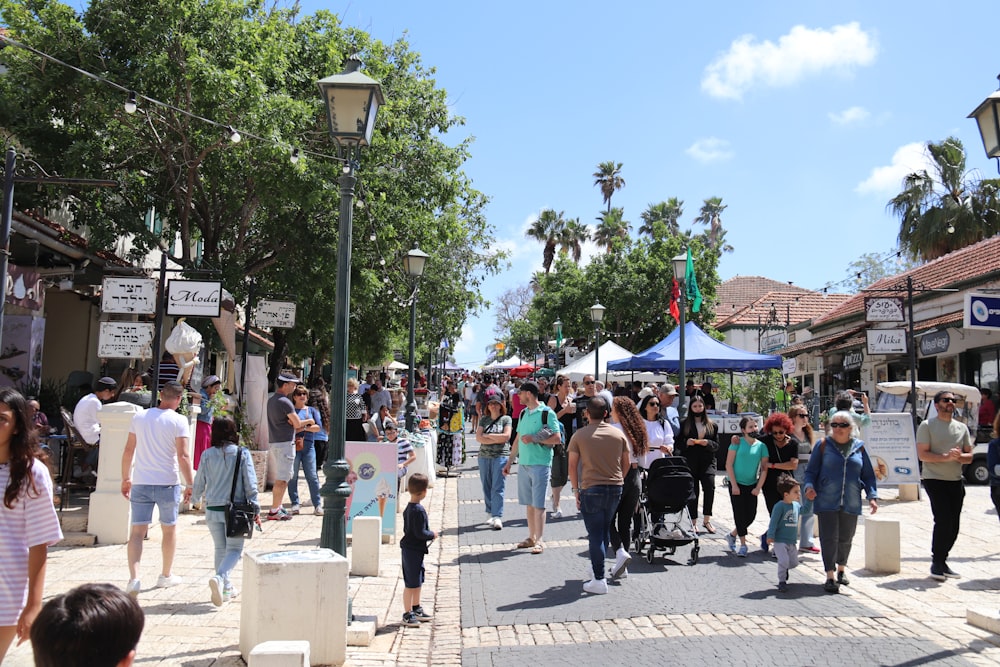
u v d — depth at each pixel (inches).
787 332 1393.9
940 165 1220.5
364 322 919.7
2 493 155.6
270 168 595.8
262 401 575.5
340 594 235.0
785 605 300.4
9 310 572.1
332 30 726.5
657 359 771.4
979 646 254.2
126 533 380.5
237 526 284.5
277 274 702.5
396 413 642.8
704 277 1608.0
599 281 1663.4
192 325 663.1
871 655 244.4
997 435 341.1
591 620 281.3
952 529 342.3
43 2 566.3
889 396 832.3
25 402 159.8
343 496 268.5
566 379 573.0
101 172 602.9
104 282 476.1
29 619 156.4
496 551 400.8
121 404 387.9
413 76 806.5
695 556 369.7
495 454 464.1
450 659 244.4
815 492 323.0
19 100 555.5
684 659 239.8
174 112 574.9
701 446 442.6
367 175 716.0
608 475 319.6
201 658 232.7
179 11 561.9
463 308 1127.0
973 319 470.3
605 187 2642.7
